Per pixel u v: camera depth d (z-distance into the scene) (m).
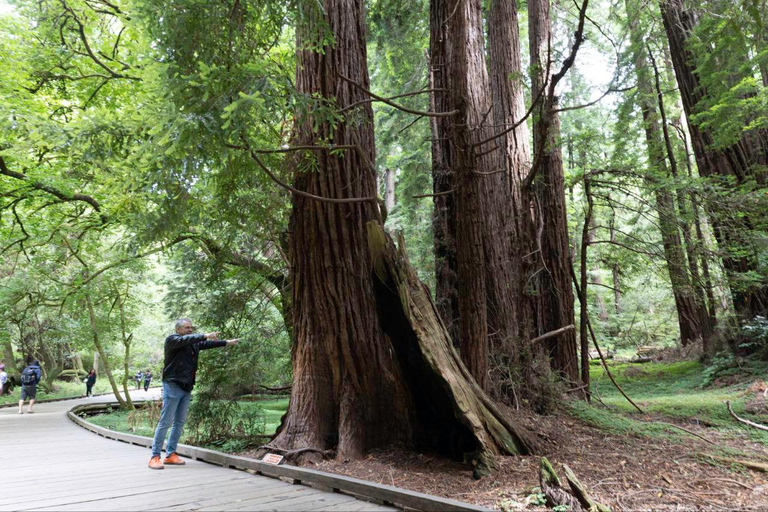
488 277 7.84
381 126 17.80
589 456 4.91
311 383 5.68
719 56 8.84
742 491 3.89
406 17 12.59
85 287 13.27
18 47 9.98
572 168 9.63
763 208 8.21
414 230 15.80
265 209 7.09
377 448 5.42
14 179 10.18
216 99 3.70
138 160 4.23
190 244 9.87
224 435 7.21
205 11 3.90
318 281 5.89
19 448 7.05
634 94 11.84
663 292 20.03
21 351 27.20
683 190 8.20
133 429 10.19
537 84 8.91
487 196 8.17
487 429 4.85
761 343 9.56
